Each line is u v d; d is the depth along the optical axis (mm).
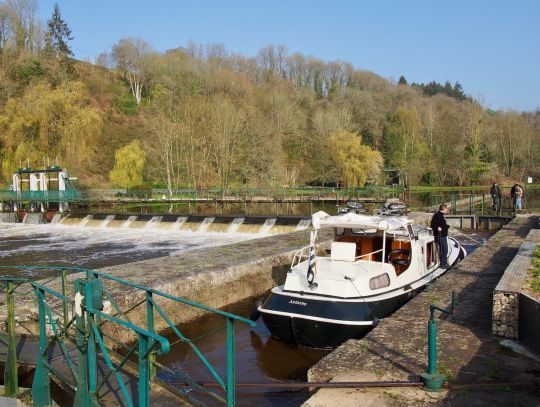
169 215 31828
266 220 28031
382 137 87500
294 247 16594
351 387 6047
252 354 9672
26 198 40625
